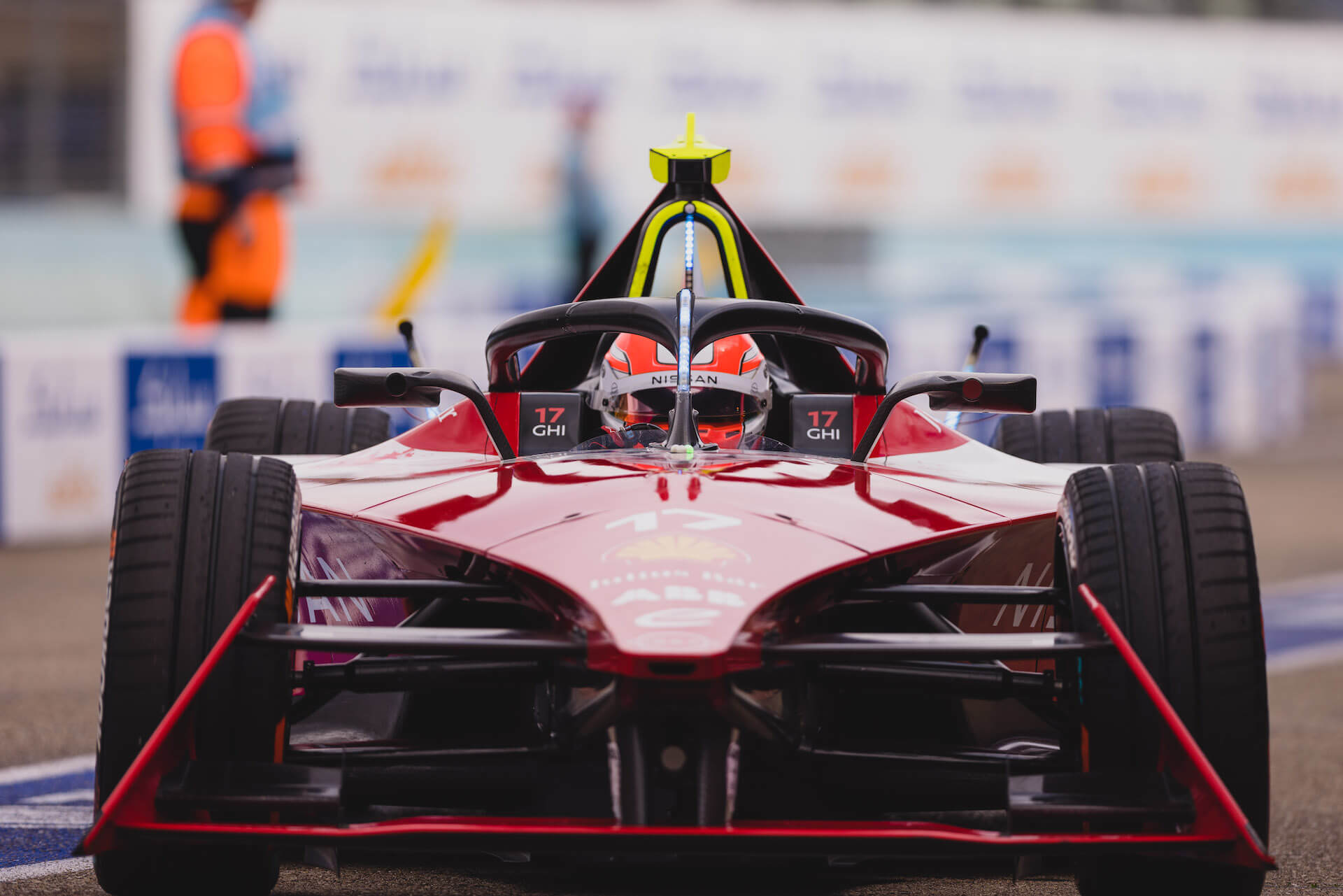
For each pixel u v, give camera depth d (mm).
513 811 12453
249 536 11102
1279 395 63781
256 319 57094
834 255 79750
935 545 12414
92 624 27969
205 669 10125
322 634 10562
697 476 12477
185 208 56594
